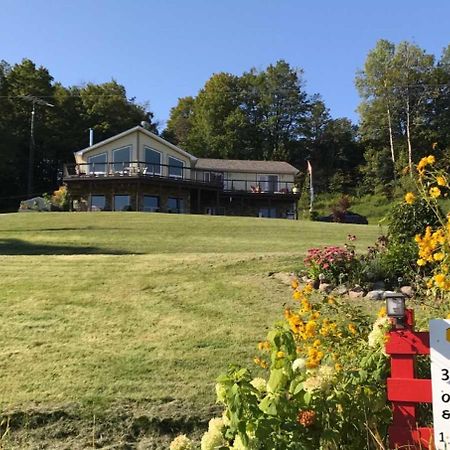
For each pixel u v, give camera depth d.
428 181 3.38
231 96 68.12
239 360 5.59
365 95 57.66
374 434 2.58
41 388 4.96
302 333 3.20
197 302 7.67
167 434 4.26
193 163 38.62
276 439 2.46
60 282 8.81
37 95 55.31
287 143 65.19
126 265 10.06
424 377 2.88
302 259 10.01
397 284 8.02
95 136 57.22
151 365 5.49
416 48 57.03
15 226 20.39
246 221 21.95
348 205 45.66
